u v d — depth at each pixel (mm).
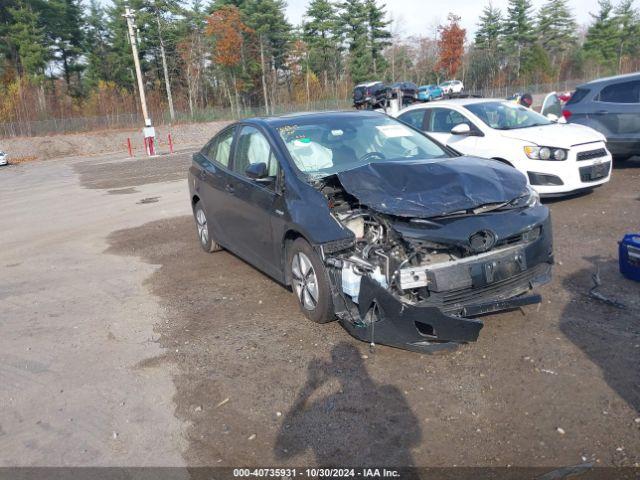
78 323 5219
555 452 2914
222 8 55469
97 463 3127
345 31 64125
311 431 3256
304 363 4051
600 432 3035
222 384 3861
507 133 8148
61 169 23469
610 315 4391
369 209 4145
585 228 6832
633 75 10008
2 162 29781
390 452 3021
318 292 4418
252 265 6254
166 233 8633
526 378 3617
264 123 5684
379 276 3895
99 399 3814
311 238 4266
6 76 51844
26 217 11266
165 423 3461
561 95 20797
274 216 4895
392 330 3854
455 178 4312
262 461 3033
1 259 7902
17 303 5922
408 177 4383
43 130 42688
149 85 63156
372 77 65062
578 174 7773
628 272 5066
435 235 3814
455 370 3787
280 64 64125
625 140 9820
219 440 3242
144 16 54312
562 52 72250
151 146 26141
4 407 3812
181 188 13406
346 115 5914
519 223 4039
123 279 6480
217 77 61500
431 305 3756
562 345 3990
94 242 8492
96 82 58375
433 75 67750
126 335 4848
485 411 3309
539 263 4227
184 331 4816
